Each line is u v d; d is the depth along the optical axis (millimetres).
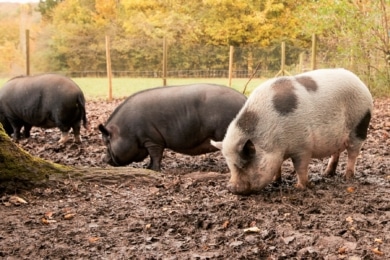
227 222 5219
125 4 23734
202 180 6945
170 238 4926
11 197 5906
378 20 14141
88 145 9055
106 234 5020
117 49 19484
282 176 7180
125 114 7645
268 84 6230
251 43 22078
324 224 5195
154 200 6012
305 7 16500
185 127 7523
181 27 22578
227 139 6066
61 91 8938
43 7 29141
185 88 7605
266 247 4660
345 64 15039
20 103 9109
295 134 6059
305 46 21750
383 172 7480
